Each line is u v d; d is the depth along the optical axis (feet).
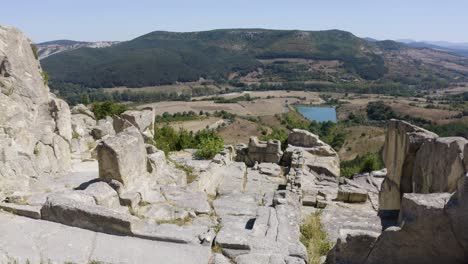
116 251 23.94
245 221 32.45
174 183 41.93
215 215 34.35
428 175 33.86
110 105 106.42
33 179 39.14
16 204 29.25
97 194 29.35
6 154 36.76
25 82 44.52
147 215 31.37
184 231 27.20
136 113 64.80
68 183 41.37
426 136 36.32
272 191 52.90
